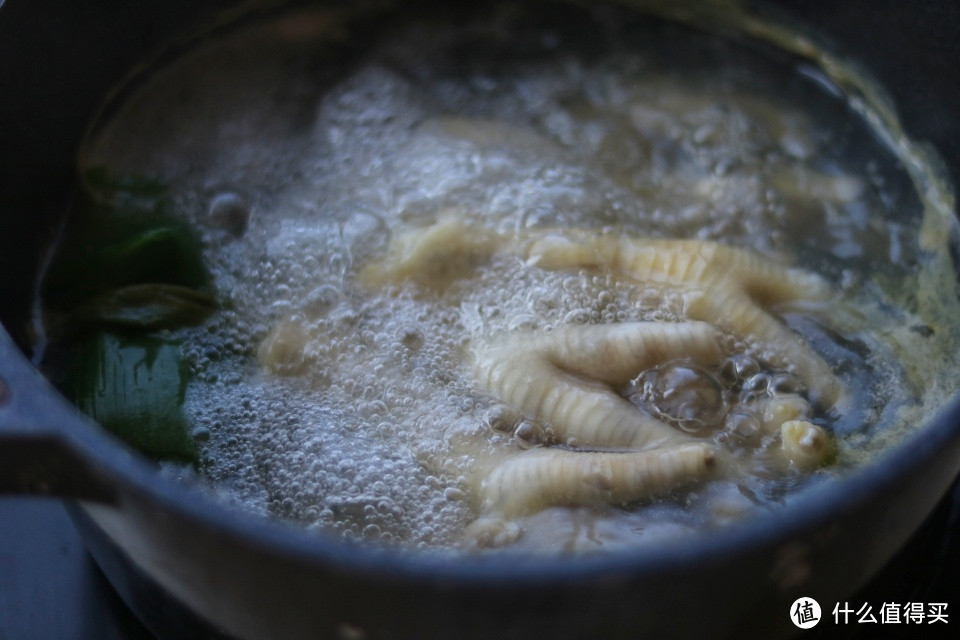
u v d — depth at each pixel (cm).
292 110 36
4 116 28
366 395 29
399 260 31
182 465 28
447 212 32
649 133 35
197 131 34
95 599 27
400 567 19
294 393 29
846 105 36
